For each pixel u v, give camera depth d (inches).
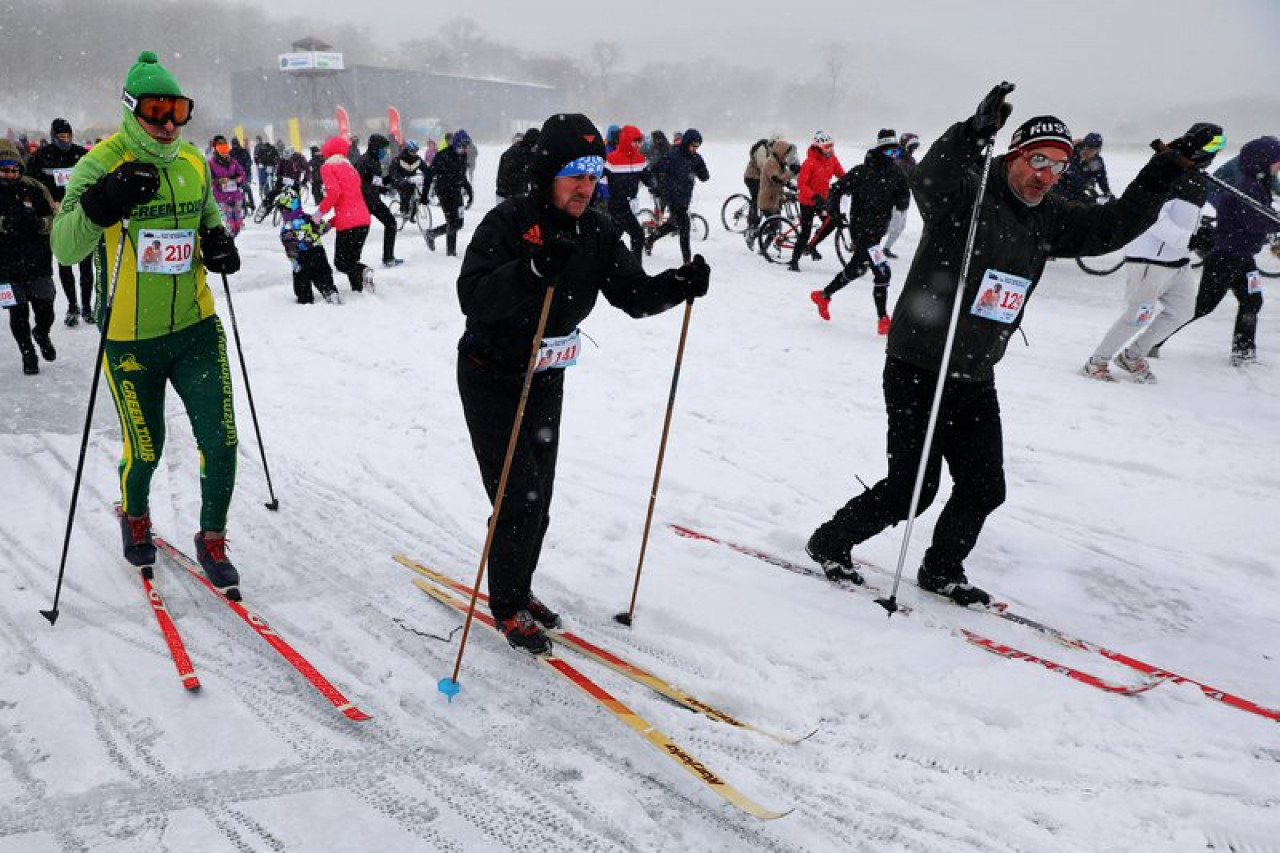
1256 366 272.2
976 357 123.3
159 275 121.0
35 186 235.6
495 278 93.3
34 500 165.2
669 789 95.3
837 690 112.3
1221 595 142.6
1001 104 108.0
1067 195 419.8
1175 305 245.1
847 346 292.7
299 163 639.8
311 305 335.9
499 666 117.0
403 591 136.2
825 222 417.1
